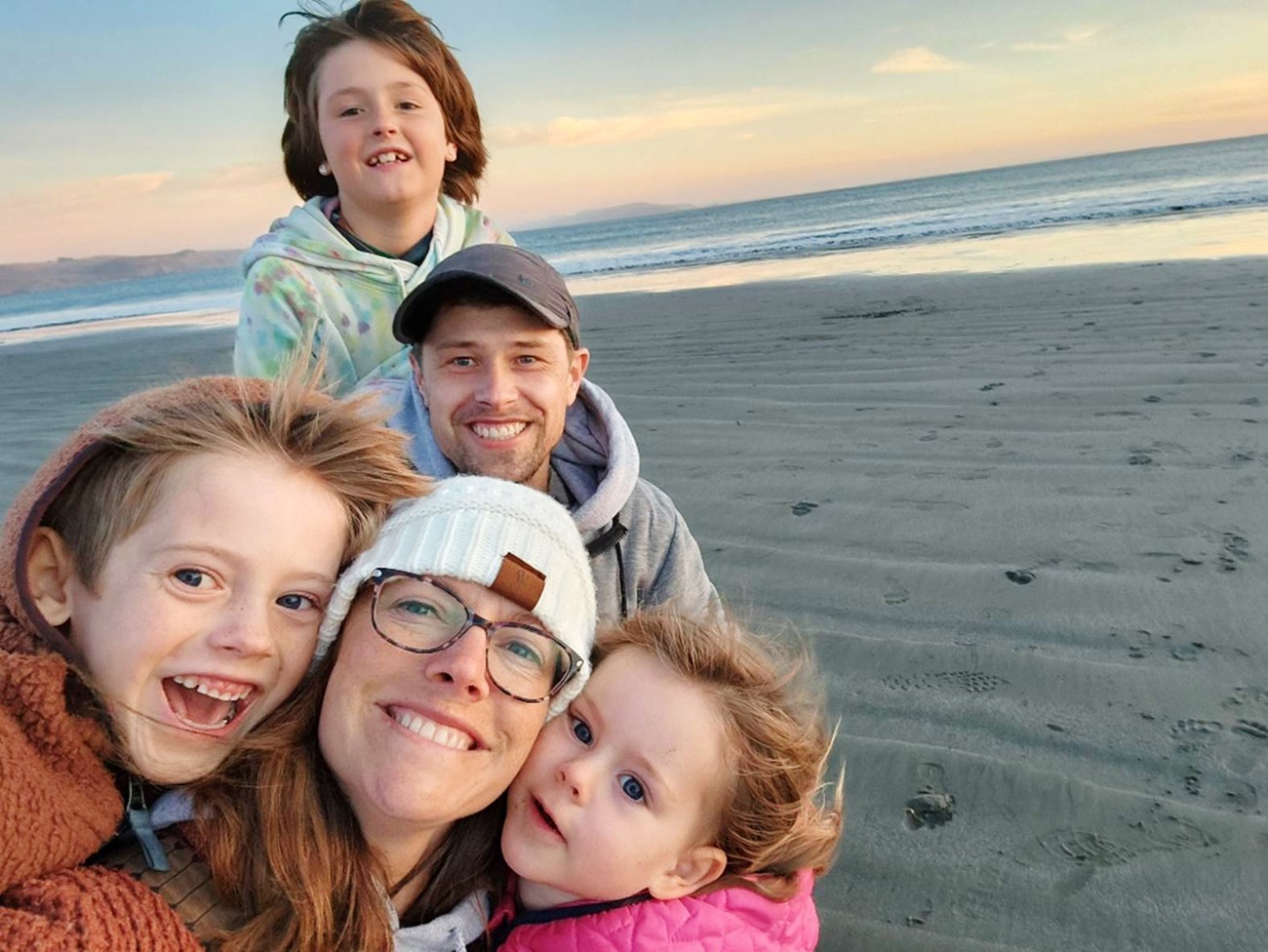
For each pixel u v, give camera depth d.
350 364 0.96
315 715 0.51
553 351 0.76
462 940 0.55
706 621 0.65
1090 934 0.67
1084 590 1.10
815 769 0.64
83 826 0.42
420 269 1.01
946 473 1.51
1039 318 2.62
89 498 0.46
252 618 0.46
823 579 1.20
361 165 0.96
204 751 0.47
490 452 0.76
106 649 0.44
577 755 0.56
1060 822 0.76
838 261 5.50
